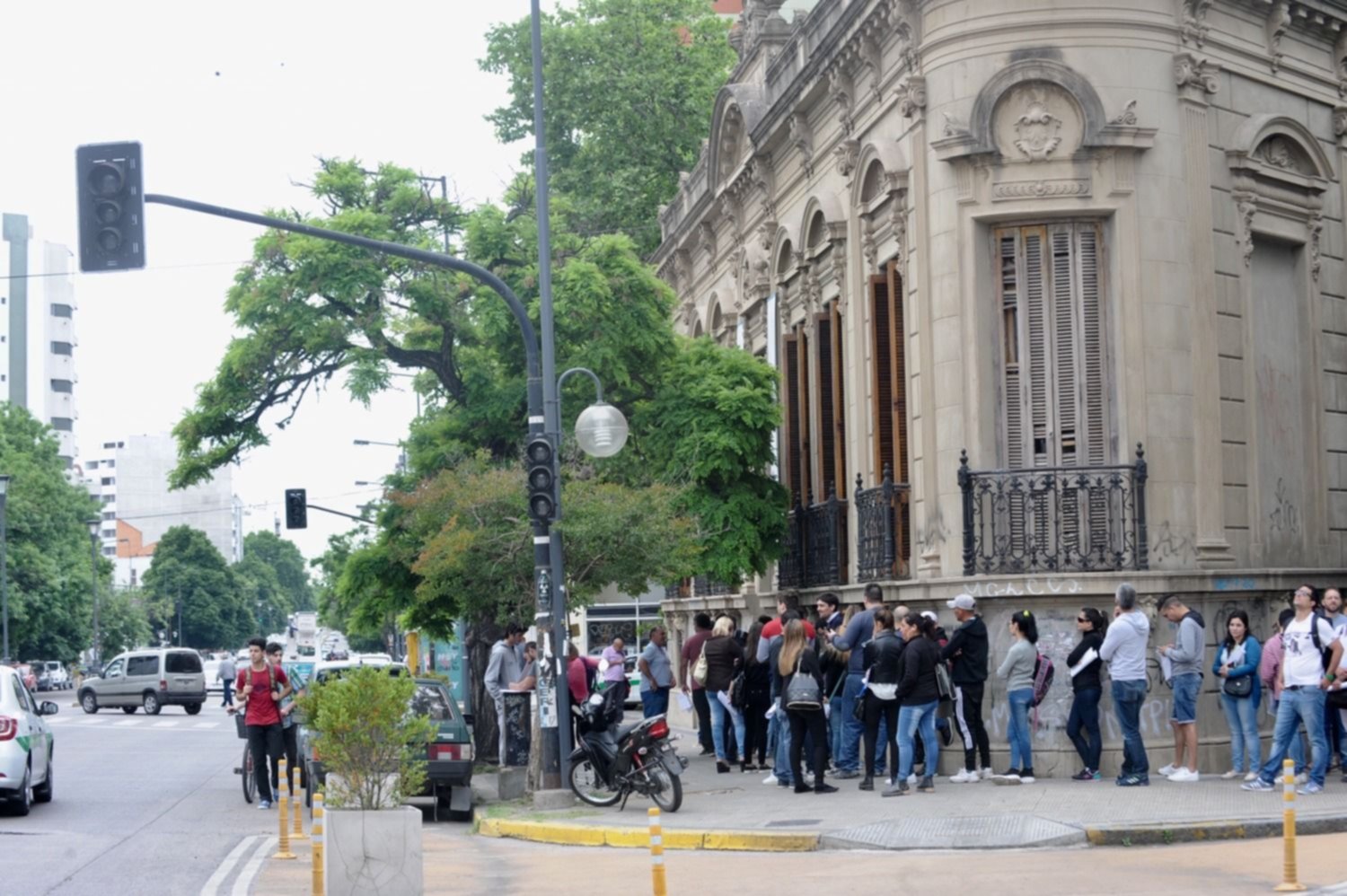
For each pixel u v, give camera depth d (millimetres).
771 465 27891
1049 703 18766
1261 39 21234
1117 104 19594
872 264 22859
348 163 26500
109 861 15102
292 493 45438
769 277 29016
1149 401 19422
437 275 25406
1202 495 19672
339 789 12930
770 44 29750
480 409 25562
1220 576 19438
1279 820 14133
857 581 22984
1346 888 11078
